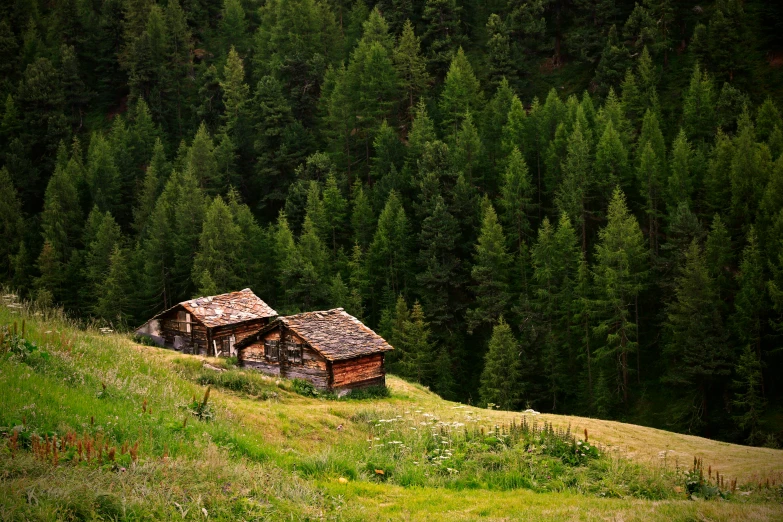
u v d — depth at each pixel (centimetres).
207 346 4581
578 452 1919
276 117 10338
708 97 8694
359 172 10525
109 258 8175
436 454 1870
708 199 7544
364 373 3834
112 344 2314
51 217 9056
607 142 7825
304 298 7294
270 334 4000
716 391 6091
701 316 5991
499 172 8938
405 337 6894
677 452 2808
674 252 6862
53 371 1639
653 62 10456
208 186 10125
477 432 2152
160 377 2117
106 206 9588
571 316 7144
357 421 2695
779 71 9794
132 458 1198
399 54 11306
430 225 7869
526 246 7838
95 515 956
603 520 1256
